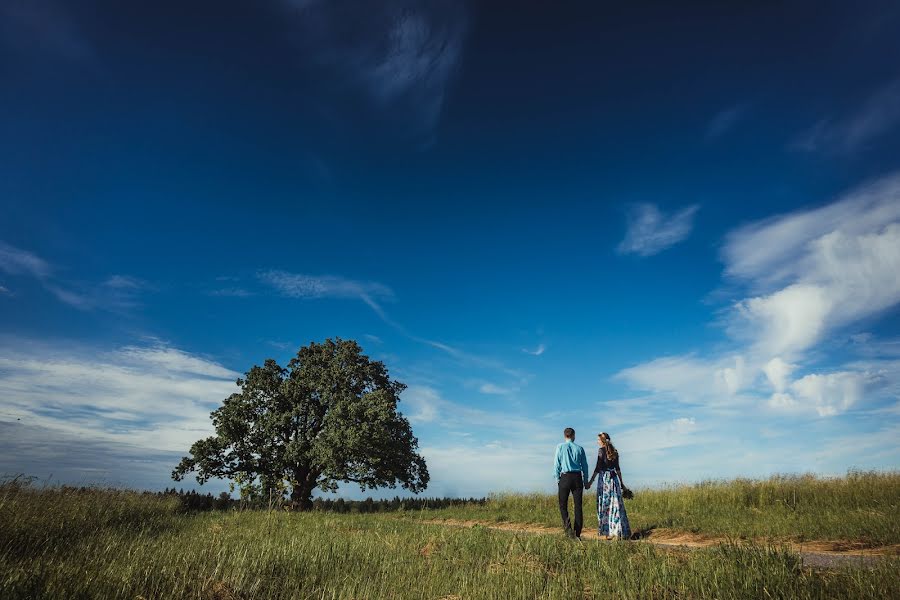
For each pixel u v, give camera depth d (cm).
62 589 496
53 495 1130
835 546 922
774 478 1650
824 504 1401
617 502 1100
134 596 506
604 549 811
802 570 615
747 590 538
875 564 634
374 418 2461
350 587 589
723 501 1588
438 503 2455
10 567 568
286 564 687
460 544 891
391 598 568
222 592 551
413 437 2711
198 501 2095
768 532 1074
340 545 860
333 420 2427
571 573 659
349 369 2656
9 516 860
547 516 1681
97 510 1126
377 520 1509
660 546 893
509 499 2158
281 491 2334
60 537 875
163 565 619
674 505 1628
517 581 623
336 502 2448
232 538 940
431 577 660
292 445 2405
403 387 2873
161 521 1237
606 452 1134
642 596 550
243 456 2428
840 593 527
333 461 2292
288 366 2689
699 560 673
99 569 580
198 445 2417
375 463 2423
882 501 1305
